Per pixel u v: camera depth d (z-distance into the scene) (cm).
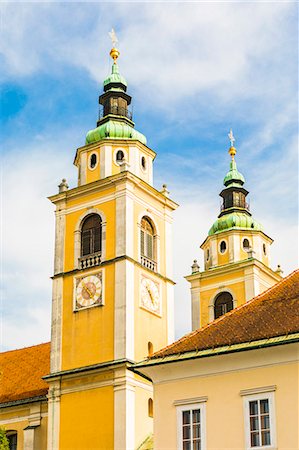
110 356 5678
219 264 8094
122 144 6456
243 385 4116
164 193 6562
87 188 6284
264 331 4128
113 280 5891
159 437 4259
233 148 8775
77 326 5931
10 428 6259
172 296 6319
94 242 6162
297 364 4006
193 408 4219
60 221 6366
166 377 4353
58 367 5888
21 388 6494
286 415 3953
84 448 5522
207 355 4156
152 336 5953
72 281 6106
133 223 6091
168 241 6475
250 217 8306
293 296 4403
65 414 5719
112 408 5512
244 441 4019
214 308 7856
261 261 8000
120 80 6919
